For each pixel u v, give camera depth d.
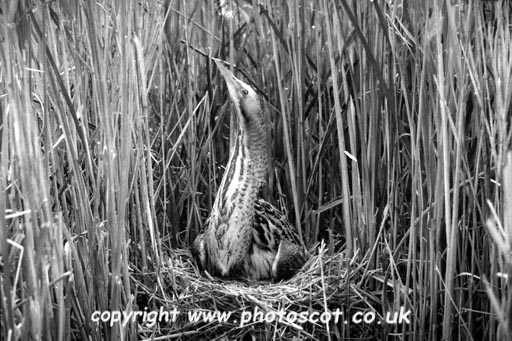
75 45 2.87
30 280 2.41
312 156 3.83
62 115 2.73
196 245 3.50
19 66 2.56
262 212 3.50
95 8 2.94
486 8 3.22
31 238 2.39
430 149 3.00
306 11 3.84
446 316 3.01
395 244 3.28
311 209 3.68
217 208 3.40
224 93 3.93
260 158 3.34
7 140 2.52
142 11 3.14
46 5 2.70
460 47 2.96
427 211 3.04
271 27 3.42
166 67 3.78
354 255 3.37
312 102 3.62
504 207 2.59
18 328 2.40
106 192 2.92
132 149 3.12
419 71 3.07
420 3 3.06
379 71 3.00
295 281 3.42
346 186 3.31
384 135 3.36
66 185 2.86
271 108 3.84
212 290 3.24
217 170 3.92
